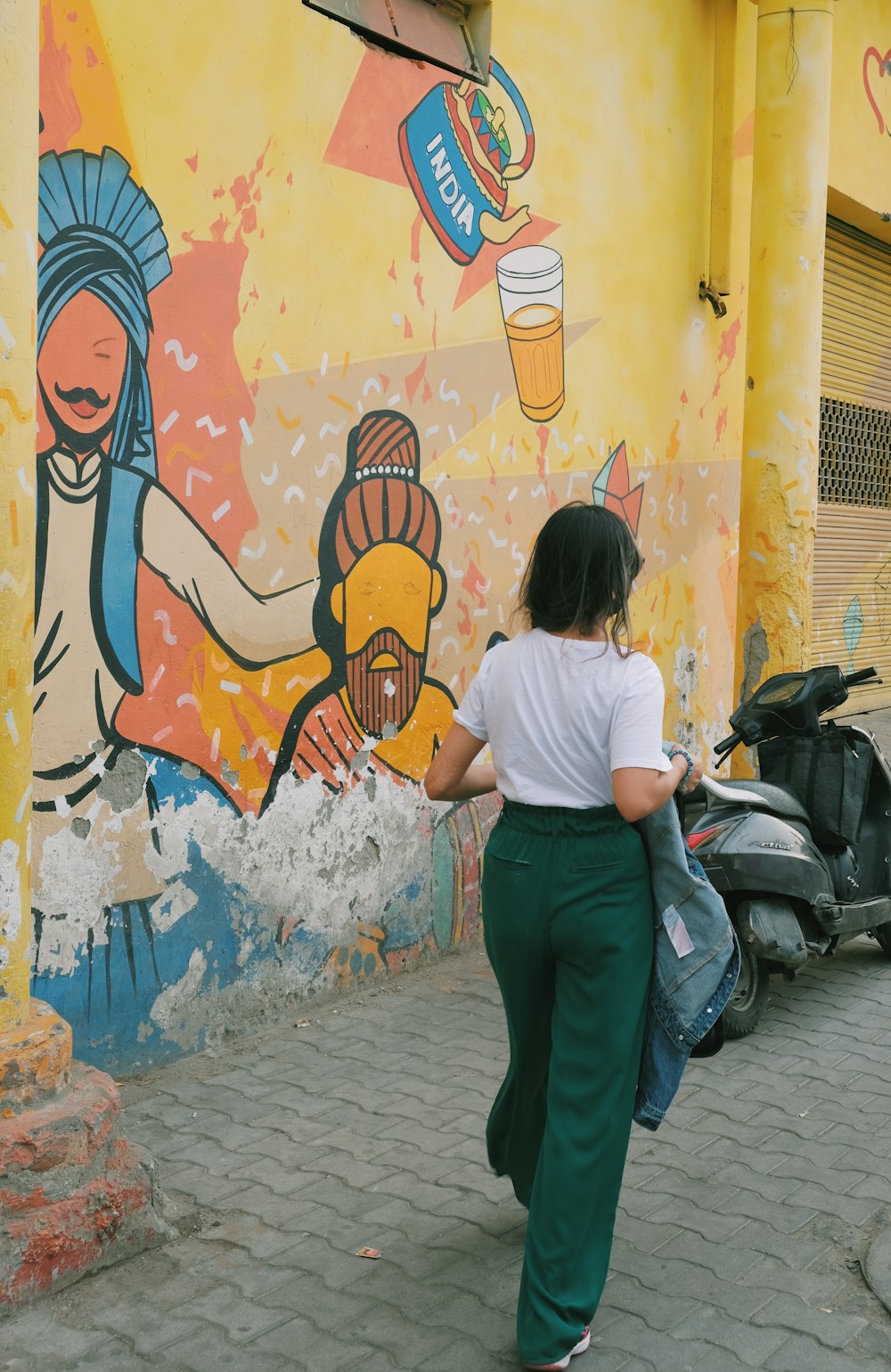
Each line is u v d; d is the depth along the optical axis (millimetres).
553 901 2557
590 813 2576
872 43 8922
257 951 4480
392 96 4848
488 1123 3023
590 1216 2525
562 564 2621
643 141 6449
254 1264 2951
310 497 4590
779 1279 2896
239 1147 3574
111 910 3953
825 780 4859
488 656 2785
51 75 3646
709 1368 2553
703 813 4699
